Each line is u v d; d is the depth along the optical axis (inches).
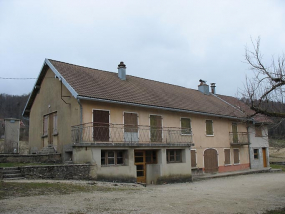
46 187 451.2
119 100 703.1
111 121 701.9
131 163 679.1
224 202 436.8
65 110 713.6
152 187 641.6
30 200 363.6
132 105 739.4
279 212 372.8
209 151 967.0
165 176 750.5
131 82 893.2
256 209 391.9
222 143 1023.0
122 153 687.7
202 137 948.6
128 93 781.3
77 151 639.8
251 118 467.8
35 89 853.2
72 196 411.5
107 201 394.3
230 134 1059.9
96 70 860.0
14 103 2347.4
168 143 779.4
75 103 675.4
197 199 455.2
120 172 649.0
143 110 779.4
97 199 403.9
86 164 591.5
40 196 391.5
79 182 536.7
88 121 660.7
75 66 818.2
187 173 804.6
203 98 1111.0
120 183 616.4
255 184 714.2
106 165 642.2
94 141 658.2
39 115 840.3
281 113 395.9
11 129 920.9
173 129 849.5
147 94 845.2
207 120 981.2
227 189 612.7
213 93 1282.0
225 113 1026.1
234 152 1074.1
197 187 650.2
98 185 538.9
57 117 746.2
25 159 665.6
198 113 914.1
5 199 360.2
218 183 748.0
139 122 762.8
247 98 433.1
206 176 884.0
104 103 697.6
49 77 798.5
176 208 374.0
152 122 796.6
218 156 997.8
